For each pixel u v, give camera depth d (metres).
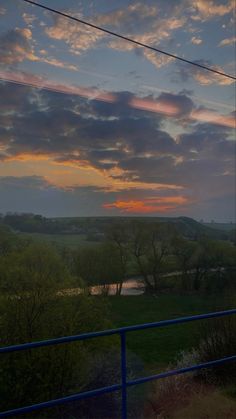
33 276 16.69
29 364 12.10
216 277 44.34
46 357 12.17
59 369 12.23
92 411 9.75
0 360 12.15
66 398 3.04
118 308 38.53
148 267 47.16
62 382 12.19
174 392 5.74
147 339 24.86
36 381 12.20
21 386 12.05
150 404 5.80
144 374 12.62
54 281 16.77
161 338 24.70
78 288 17.19
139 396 6.18
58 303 15.45
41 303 15.06
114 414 9.40
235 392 5.01
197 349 9.30
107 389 3.28
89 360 12.55
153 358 19.42
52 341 2.83
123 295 43.94
